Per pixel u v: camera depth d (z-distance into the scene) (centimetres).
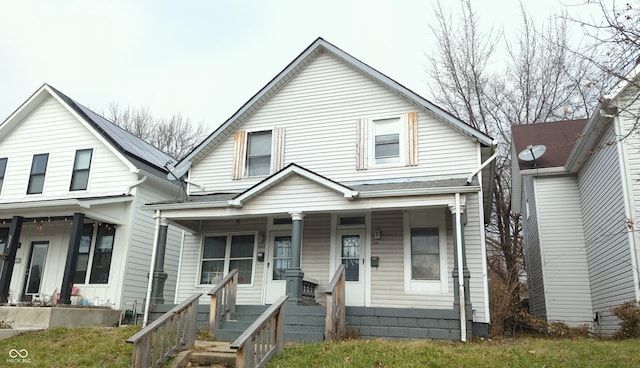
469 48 2278
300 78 1302
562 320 1341
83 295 1374
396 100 1191
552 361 625
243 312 970
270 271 1179
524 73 2198
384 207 964
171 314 701
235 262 1223
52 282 1421
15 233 1320
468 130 1083
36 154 1564
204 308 984
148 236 1475
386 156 1166
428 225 1079
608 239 1152
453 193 923
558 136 1560
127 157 1438
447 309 911
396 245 1084
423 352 669
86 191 1463
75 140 1530
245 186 1264
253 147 1302
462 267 873
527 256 1806
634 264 966
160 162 1658
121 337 838
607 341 884
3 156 1603
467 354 662
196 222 1271
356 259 1108
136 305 1374
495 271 1867
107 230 1420
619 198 1048
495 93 2262
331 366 617
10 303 1194
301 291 966
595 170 1246
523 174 1474
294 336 823
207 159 1332
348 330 883
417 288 1042
